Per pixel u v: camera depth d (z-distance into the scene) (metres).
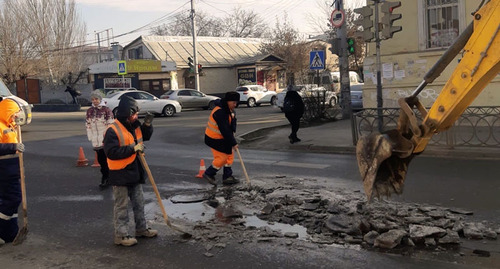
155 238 5.55
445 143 10.59
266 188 7.68
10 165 5.46
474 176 7.99
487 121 10.09
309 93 18.19
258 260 4.76
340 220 5.70
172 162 10.88
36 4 42.03
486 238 5.07
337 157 10.75
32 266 4.83
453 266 4.41
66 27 43.50
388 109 11.69
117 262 4.86
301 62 43.12
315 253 4.88
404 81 14.52
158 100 25.39
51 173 10.00
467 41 3.93
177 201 7.18
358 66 34.84
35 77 43.88
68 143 15.38
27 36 41.44
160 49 43.19
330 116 18.48
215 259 4.84
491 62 3.72
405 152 4.27
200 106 30.45
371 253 4.81
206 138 8.07
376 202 6.49
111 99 24.44
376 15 11.94
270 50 45.59
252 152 12.12
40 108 35.84
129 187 5.49
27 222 6.09
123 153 5.20
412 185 7.55
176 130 18.33
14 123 5.57
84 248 5.32
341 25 17.47
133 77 40.12
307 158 10.76
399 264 4.50
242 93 32.91
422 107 4.38
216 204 6.97
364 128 12.02
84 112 33.44
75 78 44.81
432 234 4.98
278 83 44.12
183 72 42.00
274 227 5.80
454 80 3.93
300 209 6.34
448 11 13.71
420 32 14.15
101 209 6.97
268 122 19.73
